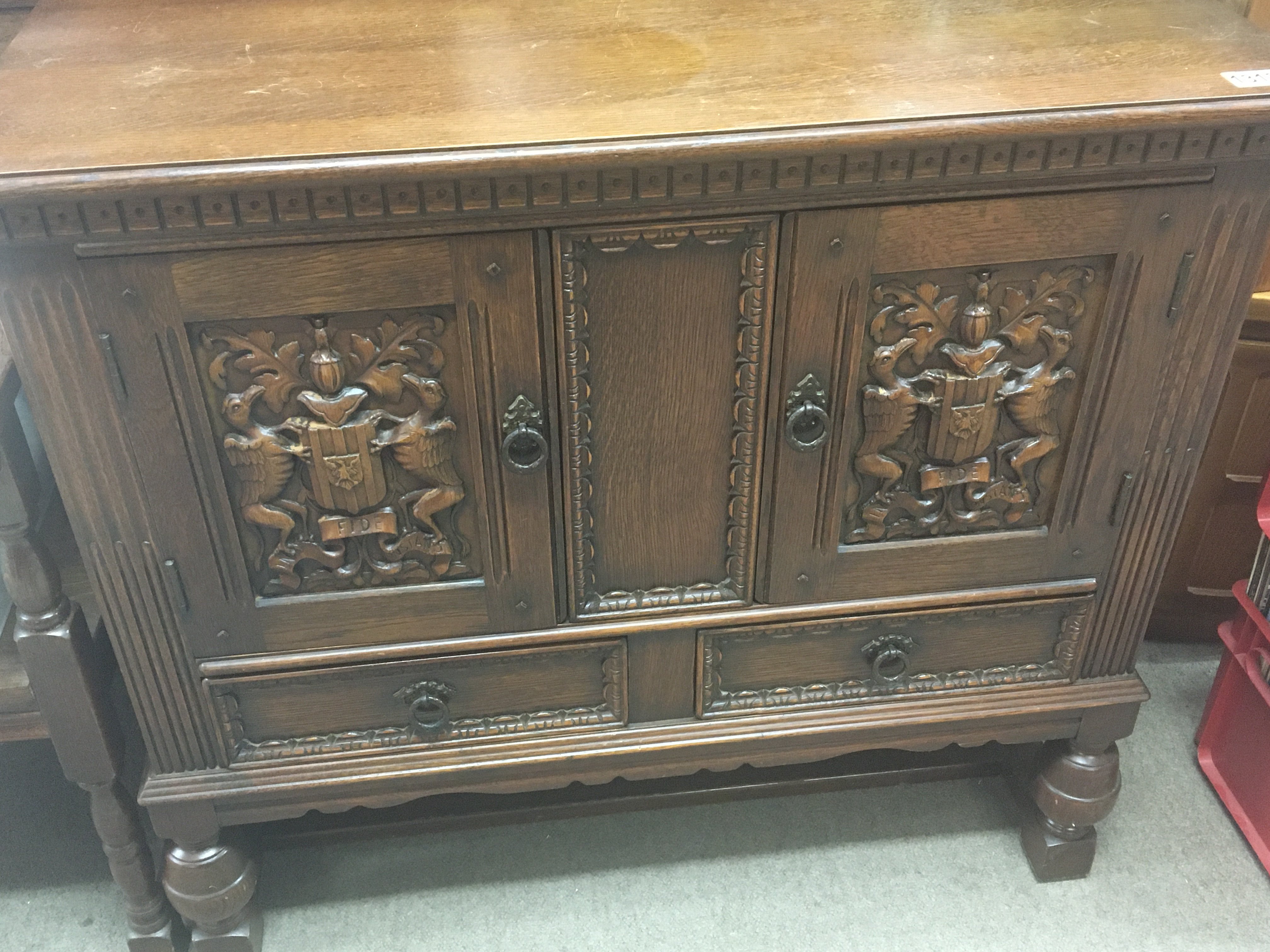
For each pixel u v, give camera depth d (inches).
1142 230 37.7
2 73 39.1
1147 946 50.1
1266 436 56.7
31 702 44.3
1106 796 50.1
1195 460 42.9
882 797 57.1
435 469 39.3
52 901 51.8
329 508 39.5
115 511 38.4
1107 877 53.1
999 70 38.0
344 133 34.2
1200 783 57.5
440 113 35.5
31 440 53.2
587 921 51.4
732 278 37.1
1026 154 35.4
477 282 35.7
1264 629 50.9
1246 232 38.0
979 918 51.4
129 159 32.8
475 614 42.6
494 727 46.0
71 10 44.5
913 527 43.3
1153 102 35.2
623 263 36.2
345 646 42.7
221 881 46.8
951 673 47.8
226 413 37.1
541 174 33.5
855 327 38.3
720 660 45.8
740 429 40.1
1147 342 40.0
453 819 54.2
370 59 40.0
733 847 54.7
